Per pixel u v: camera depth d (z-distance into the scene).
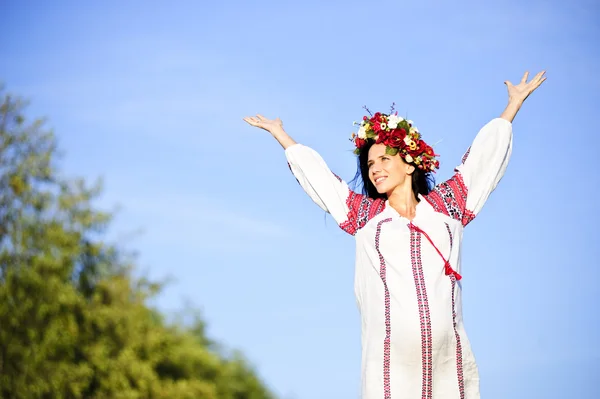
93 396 29.62
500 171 7.66
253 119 7.91
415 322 6.96
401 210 7.49
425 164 7.54
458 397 6.98
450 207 7.45
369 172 7.58
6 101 29.91
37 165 29.58
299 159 7.63
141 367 30.86
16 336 27.97
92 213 30.12
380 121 7.59
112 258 31.12
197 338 39.47
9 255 28.61
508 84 7.94
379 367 7.00
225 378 37.56
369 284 7.21
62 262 28.92
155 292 31.75
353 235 7.45
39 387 27.77
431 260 7.16
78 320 29.64
